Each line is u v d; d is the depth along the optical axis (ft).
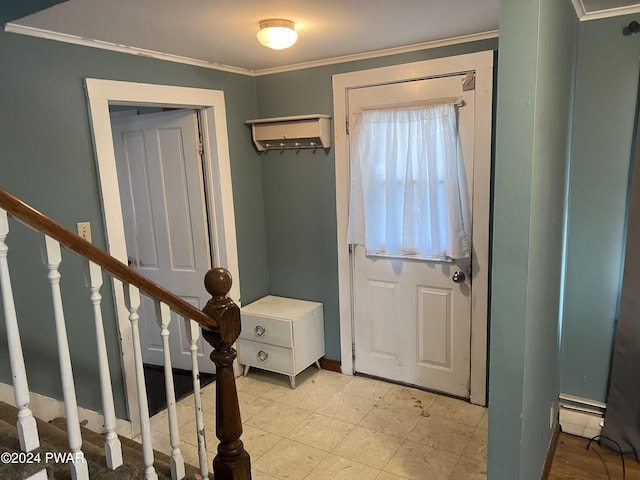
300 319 10.61
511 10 4.62
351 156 10.25
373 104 9.83
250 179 11.39
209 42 8.21
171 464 5.66
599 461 7.98
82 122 7.84
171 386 5.48
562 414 8.78
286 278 11.89
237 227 11.09
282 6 6.45
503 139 4.88
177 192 10.84
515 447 5.50
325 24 7.42
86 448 5.66
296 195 11.28
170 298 5.24
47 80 7.33
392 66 9.45
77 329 7.91
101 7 6.20
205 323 5.67
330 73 10.21
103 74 8.10
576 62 7.68
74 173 7.77
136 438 8.86
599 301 8.30
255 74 11.14
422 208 9.46
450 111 8.87
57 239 4.35
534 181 4.91
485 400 9.66
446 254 9.40
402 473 7.77
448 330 9.87
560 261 7.50
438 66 8.98
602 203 8.02
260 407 9.97
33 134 7.20
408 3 6.52
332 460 8.18
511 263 5.09
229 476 6.07
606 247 8.10
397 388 10.60
